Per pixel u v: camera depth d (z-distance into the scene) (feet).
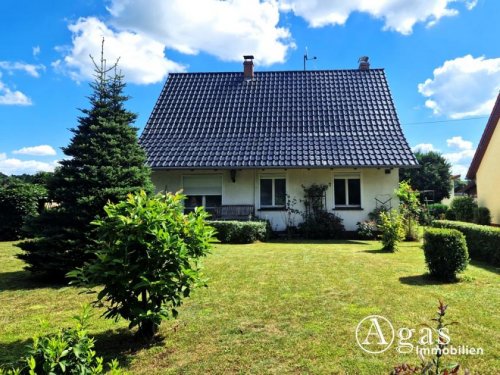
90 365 9.77
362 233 49.98
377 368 12.25
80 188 25.80
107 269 13.93
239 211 51.90
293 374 11.98
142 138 56.18
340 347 13.76
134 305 14.07
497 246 29.91
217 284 22.75
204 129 57.16
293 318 16.69
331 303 18.67
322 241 47.57
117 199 25.55
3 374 10.87
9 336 15.35
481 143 58.29
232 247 39.86
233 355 13.38
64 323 16.85
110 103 28.53
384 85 61.93
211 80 65.87
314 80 64.13
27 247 25.57
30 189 51.42
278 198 53.88
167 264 14.43
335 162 50.14
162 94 63.52
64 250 24.62
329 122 56.75
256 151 53.01
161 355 13.62
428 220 52.54
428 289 21.25
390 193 52.24
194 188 54.65
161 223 14.48
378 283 22.61
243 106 60.59
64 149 26.81
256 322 16.34
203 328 15.84
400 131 54.60
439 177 127.44
